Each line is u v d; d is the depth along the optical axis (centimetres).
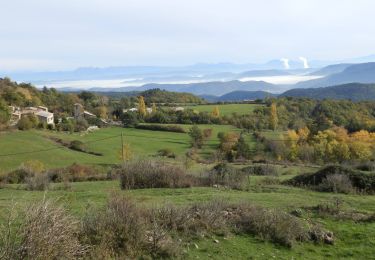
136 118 10719
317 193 1838
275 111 9456
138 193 1678
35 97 13075
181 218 1001
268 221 1048
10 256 601
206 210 1066
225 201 1231
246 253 890
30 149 6656
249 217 1077
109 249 779
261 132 8562
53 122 10362
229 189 1927
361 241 1025
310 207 1317
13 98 11800
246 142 7538
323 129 7662
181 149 7312
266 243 967
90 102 15125
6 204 1160
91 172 3653
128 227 838
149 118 10619
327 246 995
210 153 7050
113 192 1248
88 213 900
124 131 9381
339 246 998
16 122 8981
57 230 673
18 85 14100
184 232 952
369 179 1973
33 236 631
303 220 1156
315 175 2175
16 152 6384
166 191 1752
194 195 1597
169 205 1055
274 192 1880
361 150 6338
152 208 1021
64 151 6781
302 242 1002
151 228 905
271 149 7100
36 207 683
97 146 7381
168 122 10431
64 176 3167
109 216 856
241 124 9725
